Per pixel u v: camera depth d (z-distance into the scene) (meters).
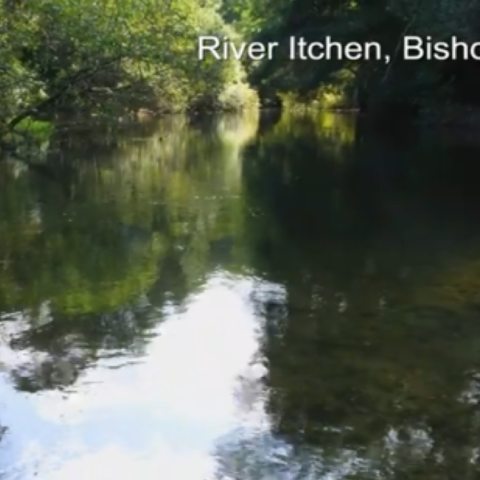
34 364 5.62
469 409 4.86
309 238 9.63
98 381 5.34
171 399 5.06
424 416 4.77
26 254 8.75
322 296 7.20
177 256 8.76
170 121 33.84
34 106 17.61
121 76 19.08
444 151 19.34
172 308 6.90
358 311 6.74
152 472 4.23
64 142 21.27
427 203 12.04
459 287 7.44
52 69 17.70
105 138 23.36
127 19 17.41
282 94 45.19
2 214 10.98
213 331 6.30
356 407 4.90
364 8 25.39
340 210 11.51
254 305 6.96
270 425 4.70
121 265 8.34
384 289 7.41
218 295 7.26
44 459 4.36
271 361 5.64
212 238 9.68
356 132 26.97
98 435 4.62
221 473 4.20
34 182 14.03
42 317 6.64
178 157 18.59
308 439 4.53
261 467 4.25
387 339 6.05
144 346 5.99
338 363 5.58
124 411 4.91
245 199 12.45
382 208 11.64
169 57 18.45
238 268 8.21
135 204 11.92
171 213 11.24
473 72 24.95
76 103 19.91
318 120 35.84
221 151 20.28
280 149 20.88
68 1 15.99
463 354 5.72
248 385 5.25
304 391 5.13
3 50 14.50
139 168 16.30
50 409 4.93
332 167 16.61
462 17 18.78
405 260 8.49
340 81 33.44
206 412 4.88
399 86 27.33
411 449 4.39
